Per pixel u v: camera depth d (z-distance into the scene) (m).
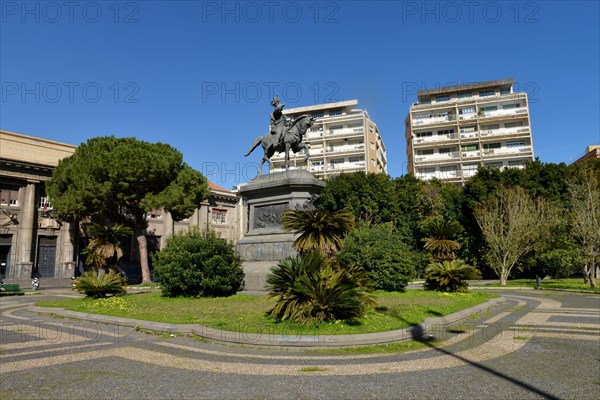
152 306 12.06
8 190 34.72
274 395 4.70
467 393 4.76
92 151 30.92
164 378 5.39
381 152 69.00
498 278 40.47
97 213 31.28
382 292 16.19
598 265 31.22
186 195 31.28
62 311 12.20
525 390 4.87
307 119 15.61
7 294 23.64
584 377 5.43
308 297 8.70
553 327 9.73
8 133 35.25
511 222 28.88
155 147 31.94
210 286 13.77
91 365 6.06
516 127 54.31
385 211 36.66
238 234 52.09
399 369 5.85
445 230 19.50
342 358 6.52
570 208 30.52
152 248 43.44
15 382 5.18
